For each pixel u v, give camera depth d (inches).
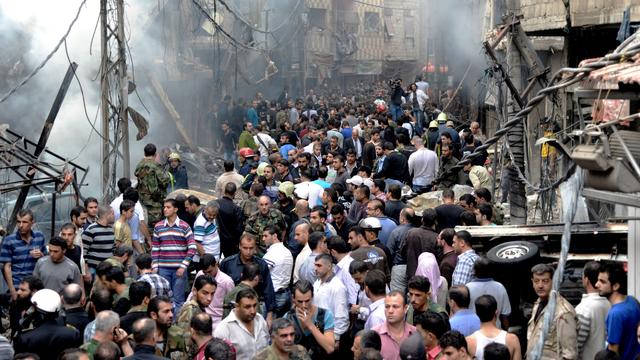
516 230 426.6
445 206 494.3
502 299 353.4
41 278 418.6
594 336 306.7
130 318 331.9
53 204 534.0
